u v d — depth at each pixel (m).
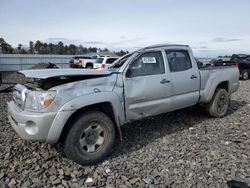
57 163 4.17
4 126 5.88
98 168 4.06
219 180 3.67
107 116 4.28
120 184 3.61
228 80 6.87
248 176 3.77
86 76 4.34
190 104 5.94
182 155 4.48
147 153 4.59
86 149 4.15
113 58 21.56
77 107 3.96
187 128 5.96
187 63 5.86
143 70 4.95
